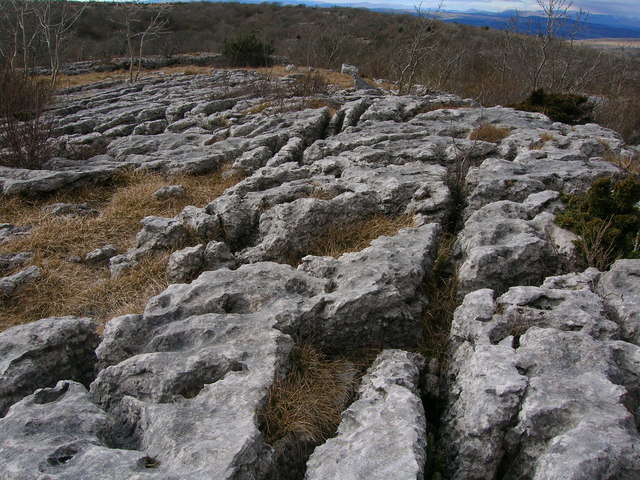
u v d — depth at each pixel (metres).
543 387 3.70
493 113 12.84
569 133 11.55
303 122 12.77
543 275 5.86
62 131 15.04
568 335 4.28
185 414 3.65
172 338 4.62
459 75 26.67
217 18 55.09
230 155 11.55
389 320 5.08
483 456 3.56
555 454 3.13
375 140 10.52
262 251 7.09
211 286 5.31
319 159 10.54
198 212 7.92
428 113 12.84
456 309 5.16
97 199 9.96
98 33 43.81
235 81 22.14
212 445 3.30
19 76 13.95
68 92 24.09
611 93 25.11
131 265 7.33
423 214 7.38
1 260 7.44
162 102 18.56
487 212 6.97
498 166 8.45
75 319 5.00
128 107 17.95
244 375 4.09
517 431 3.49
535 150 9.44
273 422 3.83
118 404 4.04
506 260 5.73
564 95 15.96
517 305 4.80
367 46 36.62
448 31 43.69
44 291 6.92
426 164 8.94
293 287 5.39
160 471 3.13
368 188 7.79
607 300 4.97
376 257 5.73
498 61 29.00
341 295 5.04
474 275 5.62
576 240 6.02
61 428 3.60
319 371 4.62
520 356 4.08
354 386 4.59
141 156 11.79
